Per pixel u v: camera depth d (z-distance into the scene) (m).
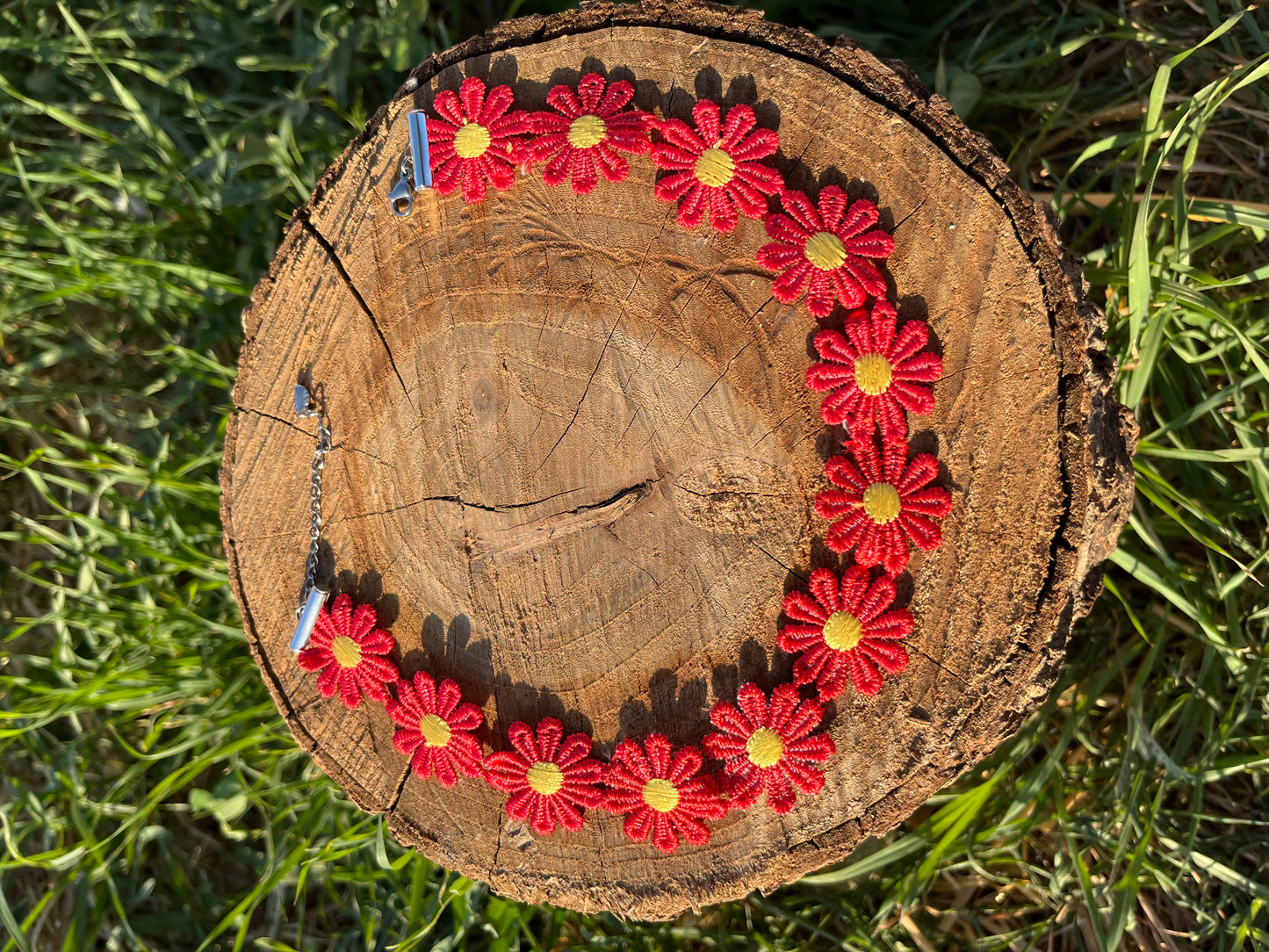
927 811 0.31
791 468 0.25
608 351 0.25
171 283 0.33
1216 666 0.29
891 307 0.24
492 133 0.25
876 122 0.24
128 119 0.34
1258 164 0.31
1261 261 0.31
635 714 0.25
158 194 0.33
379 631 0.26
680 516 0.25
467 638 0.26
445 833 0.26
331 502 0.26
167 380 0.33
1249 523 0.30
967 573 0.24
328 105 0.33
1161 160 0.27
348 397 0.26
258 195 0.32
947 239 0.24
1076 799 0.31
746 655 0.25
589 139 0.24
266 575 0.27
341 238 0.26
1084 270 0.30
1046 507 0.23
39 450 0.31
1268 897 0.27
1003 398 0.24
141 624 0.32
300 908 0.30
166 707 0.33
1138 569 0.29
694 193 0.24
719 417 0.25
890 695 0.24
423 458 0.26
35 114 0.34
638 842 0.25
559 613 0.25
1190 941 0.29
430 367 0.26
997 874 0.31
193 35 0.33
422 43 0.32
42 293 0.33
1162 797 0.29
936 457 0.24
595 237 0.25
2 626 0.34
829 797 0.25
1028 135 0.33
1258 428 0.30
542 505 0.25
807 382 0.24
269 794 0.32
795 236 0.24
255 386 0.26
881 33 0.33
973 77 0.32
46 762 0.32
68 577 0.34
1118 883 0.28
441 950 0.30
